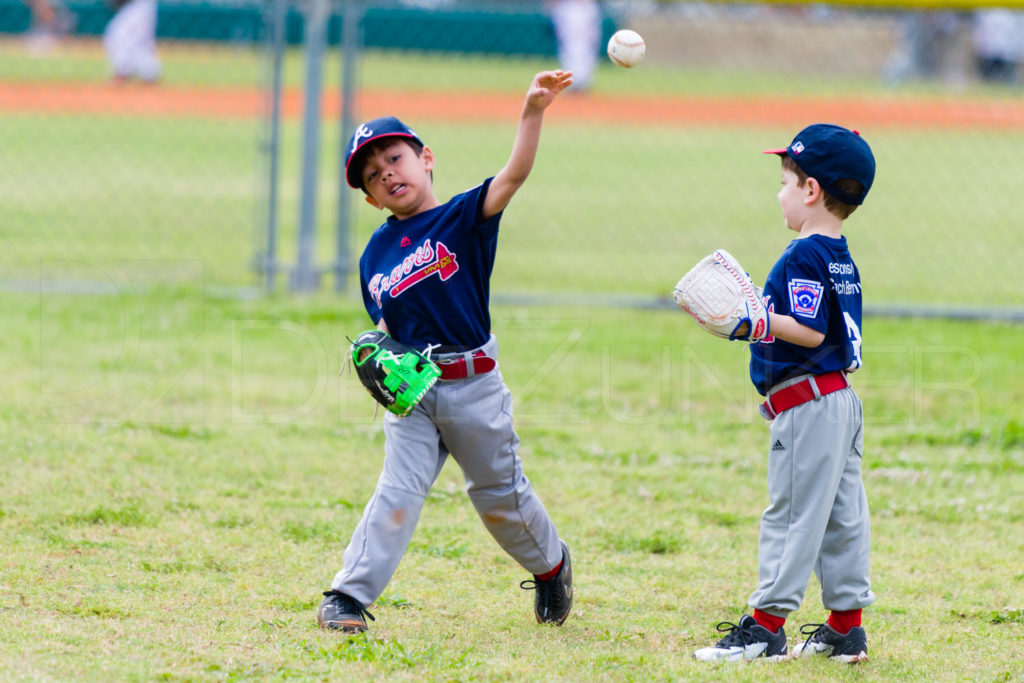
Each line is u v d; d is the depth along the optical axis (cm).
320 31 2958
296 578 1459
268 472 1869
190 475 1831
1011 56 7544
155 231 4059
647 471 1944
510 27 8350
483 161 5475
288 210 4559
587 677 1177
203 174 5253
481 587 1469
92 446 1936
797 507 1241
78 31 8438
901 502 1812
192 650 1187
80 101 6912
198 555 1513
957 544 1659
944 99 7412
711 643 1313
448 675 1150
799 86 8162
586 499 1808
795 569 1235
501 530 1317
